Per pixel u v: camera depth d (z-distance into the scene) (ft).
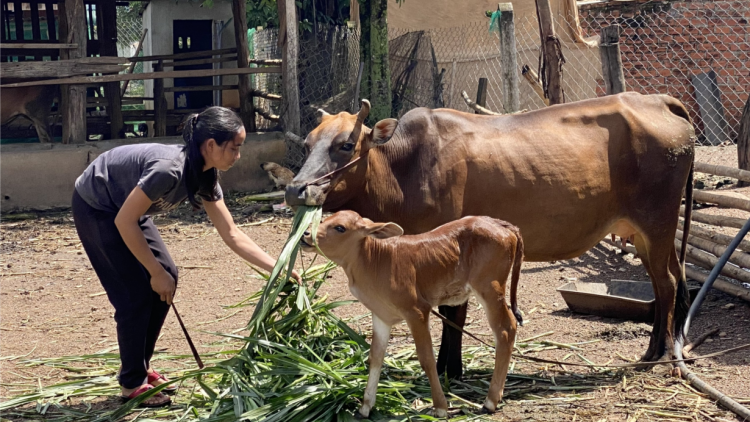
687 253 20.83
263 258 14.19
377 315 12.56
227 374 13.99
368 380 12.57
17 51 39.55
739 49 39.83
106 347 17.31
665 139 14.87
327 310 14.93
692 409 13.06
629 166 14.84
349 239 12.09
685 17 40.11
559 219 14.52
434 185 14.05
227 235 14.11
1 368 15.99
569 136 14.66
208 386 13.99
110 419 13.03
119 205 13.05
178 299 21.16
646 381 14.35
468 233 12.64
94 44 42.19
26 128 40.19
